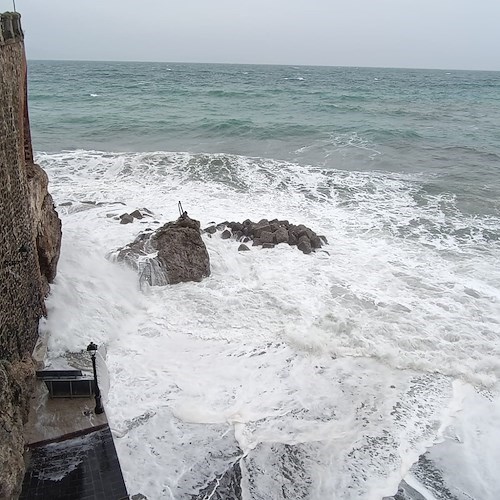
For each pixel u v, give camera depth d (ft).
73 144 98.89
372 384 35.01
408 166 90.63
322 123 129.18
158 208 65.00
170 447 29.30
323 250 55.31
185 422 31.04
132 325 40.88
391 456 29.22
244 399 33.14
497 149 105.40
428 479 27.86
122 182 75.66
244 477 27.66
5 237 29.89
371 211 67.92
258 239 55.47
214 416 31.58
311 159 92.89
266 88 249.96
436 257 55.16
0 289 28.78
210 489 26.96
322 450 29.45
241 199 70.03
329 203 70.33
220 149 98.53
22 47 35.81
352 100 195.83
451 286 48.83
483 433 31.17
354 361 37.24
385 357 37.40
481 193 75.97
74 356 35.91
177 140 105.40
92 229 56.08
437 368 36.68
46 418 29.22
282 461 28.66
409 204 70.90
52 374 31.14
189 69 543.39
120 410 31.60
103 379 33.91
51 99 168.25
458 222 65.10
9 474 23.43
